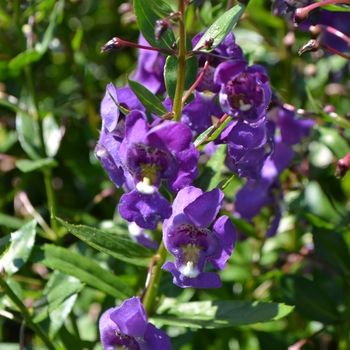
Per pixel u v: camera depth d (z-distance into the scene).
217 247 0.22
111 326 0.23
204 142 0.23
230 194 0.33
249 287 0.32
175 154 0.21
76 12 0.40
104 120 0.22
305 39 0.36
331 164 0.35
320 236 0.29
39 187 0.38
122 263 0.33
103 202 0.36
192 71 0.24
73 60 0.34
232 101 0.22
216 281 0.22
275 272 0.31
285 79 0.34
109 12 0.42
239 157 0.23
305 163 0.32
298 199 0.32
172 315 0.26
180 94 0.23
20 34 0.32
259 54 0.36
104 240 0.24
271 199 0.28
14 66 0.31
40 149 0.32
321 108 0.28
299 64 0.37
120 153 0.22
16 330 0.36
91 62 0.41
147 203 0.22
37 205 0.39
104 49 0.22
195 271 0.22
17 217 0.37
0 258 0.25
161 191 0.23
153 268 0.25
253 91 0.22
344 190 0.36
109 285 0.26
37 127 0.32
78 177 0.38
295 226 0.32
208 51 0.23
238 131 0.23
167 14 0.23
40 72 0.41
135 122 0.21
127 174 0.22
